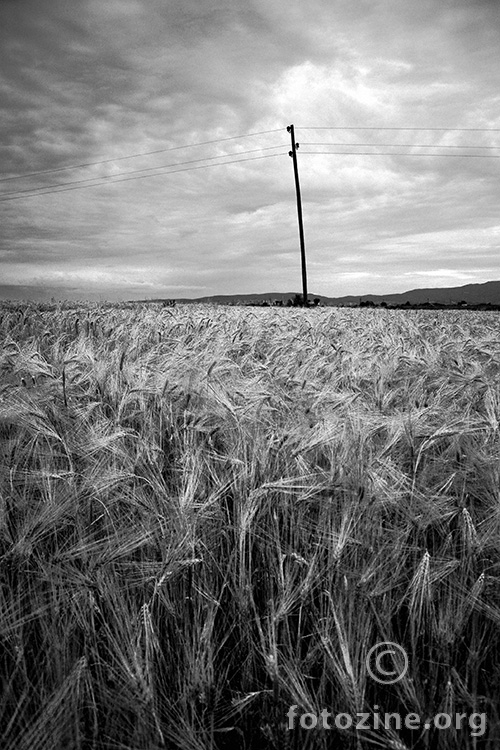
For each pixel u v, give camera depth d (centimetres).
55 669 183
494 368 615
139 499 262
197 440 346
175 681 191
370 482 266
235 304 3338
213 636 210
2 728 167
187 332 855
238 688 204
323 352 687
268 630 190
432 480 308
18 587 207
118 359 507
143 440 320
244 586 214
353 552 233
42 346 721
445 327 1183
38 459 314
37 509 256
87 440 319
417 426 342
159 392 401
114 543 232
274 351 652
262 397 392
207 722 177
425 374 539
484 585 217
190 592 218
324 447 327
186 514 239
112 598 204
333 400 405
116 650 180
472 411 424
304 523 263
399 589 228
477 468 311
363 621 196
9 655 194
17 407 334
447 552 254
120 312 1414
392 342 815
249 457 307
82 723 168
